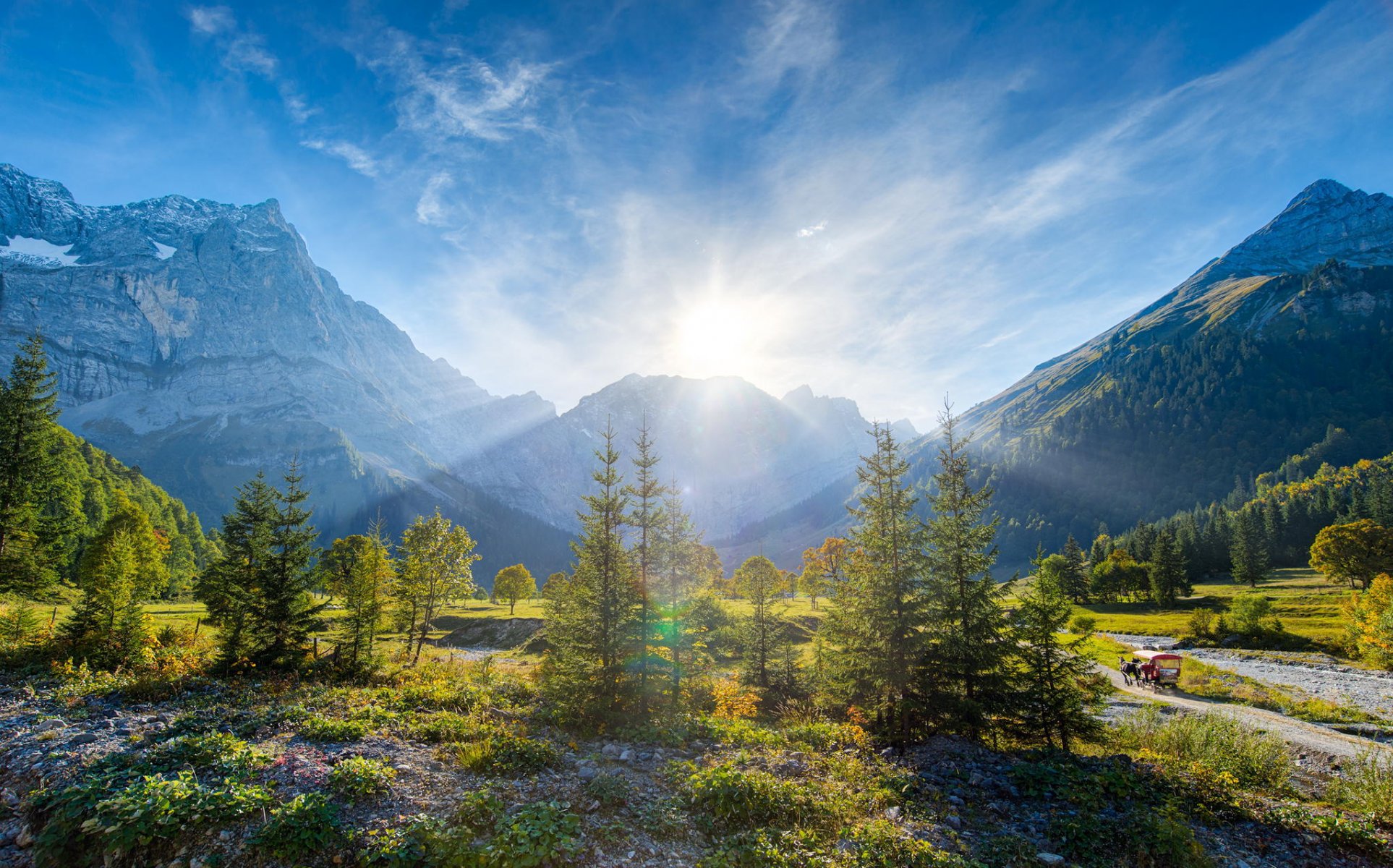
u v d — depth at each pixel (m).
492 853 9.95
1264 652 54.66
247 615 27.80
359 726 16.47
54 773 12.68
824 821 12.62
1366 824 12.54
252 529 28.89
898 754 18.66
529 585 85.38
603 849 10.92
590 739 18.66
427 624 48.34
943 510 21.98
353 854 10.27
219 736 14.56
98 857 10.33
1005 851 11.69
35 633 27.41
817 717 23.94
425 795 12.34
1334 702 34.03
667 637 22.88
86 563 43.41
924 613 20.38
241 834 10.51
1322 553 81.81
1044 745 19.17
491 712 20.72
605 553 22.23
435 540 61.25
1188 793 14.07
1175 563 91.38
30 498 32.78
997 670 20.12
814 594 77.38
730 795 12.85
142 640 26.42
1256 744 18.53
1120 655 54.03
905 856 11.15
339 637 30.27
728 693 25.33
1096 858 11.48
